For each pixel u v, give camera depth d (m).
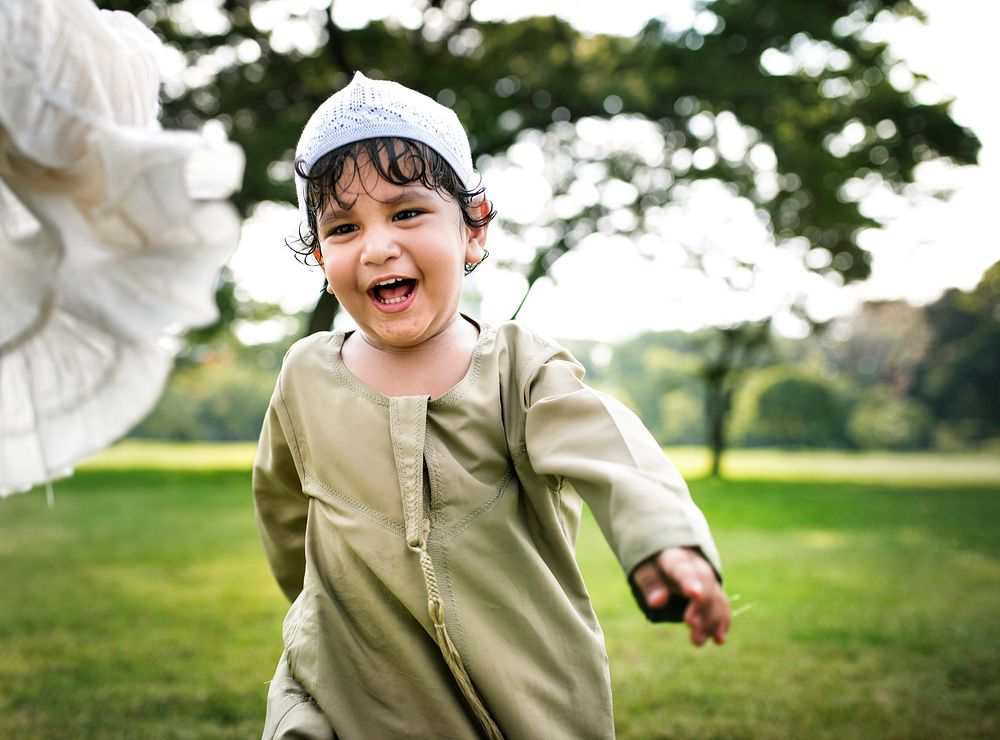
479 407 1.49
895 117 13.87
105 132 1.08
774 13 13.20
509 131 14.27
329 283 1.50
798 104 13.78
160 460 29.97
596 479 1.26
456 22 13.50
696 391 54.38
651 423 56.50
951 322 49.75
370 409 1.52
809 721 3.42
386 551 1.46
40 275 1.16
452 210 1.52
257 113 12.91
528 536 1.50
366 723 1.45
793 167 13.73
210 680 4.04
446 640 1.40
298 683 1.51
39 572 7.39
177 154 1.07
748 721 3.42
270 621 5.43
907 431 49.53
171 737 3.23
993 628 5.26
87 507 13.57
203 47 12.52
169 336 1.21
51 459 1.25
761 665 4.30
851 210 14.24
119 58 1.17
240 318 17.31
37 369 1.22
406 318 1.48
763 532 10.94
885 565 8.15
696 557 1.13
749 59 13.51
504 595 1.44
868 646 4.75
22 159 1.09
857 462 39.91
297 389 1.61
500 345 1.56
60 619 5.46
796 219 14.56
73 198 1.12
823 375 50.47
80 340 1.21
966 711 3.57
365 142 1.45
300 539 1.89
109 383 1.22
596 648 1.49
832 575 7.46
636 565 1.14
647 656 4.48
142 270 1.14
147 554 8.52
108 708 3.59
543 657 1.44
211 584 6.82
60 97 1.09
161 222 1.10
